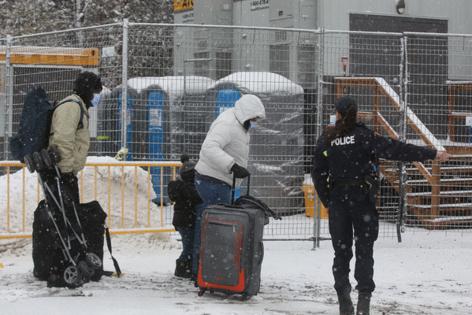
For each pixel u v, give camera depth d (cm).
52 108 1600
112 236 2173
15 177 2144
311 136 2788
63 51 2856
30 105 1594
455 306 1579
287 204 2775
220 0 3612
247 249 1520
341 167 1404
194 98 2720
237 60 3000
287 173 2764
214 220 1530
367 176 1404
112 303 1460
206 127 2725
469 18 3447
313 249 2291
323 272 1941
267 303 1530
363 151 1397
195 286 1686
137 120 2673
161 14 5697
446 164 2919
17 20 5719
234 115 1605
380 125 2781
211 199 1614
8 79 2597
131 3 5647
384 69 2997
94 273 1716
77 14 5631
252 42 3073
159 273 1859
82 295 1545
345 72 2864
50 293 1552
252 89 2730
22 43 3153
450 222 2750
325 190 1441
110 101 2722
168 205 2486
